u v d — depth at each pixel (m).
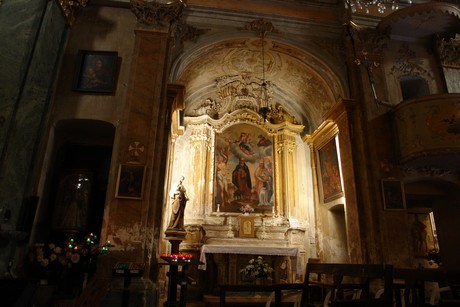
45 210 7.98
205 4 10.48
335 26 10.95
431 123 8.59
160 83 8.52
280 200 12.39
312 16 10.92
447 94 8.68
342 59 10.65
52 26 7.86
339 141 10.26
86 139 9.11
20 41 6.85
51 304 5.74
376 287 8.08
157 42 8.92
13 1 7.11
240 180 12.45
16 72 6.62
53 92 8.05
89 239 6.88
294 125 13.21
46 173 8.05
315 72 11.12
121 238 7.14
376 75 10.16
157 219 8.16
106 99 8.50
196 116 12.74
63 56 8.66
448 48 10.66
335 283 4.53
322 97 11.99
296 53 10.84
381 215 8.69
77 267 6.82
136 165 7.70
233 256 10.12
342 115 10.07
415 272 4.46
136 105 8.23
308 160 13.22
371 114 9.65
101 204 8.73
